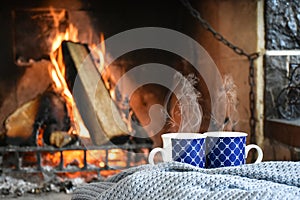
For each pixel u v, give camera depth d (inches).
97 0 94.0
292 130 64.1
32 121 85.4
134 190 28.1
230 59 78.4
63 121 85.5
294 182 29.3
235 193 26.2
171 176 28.3
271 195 25.8
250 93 72.3
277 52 70.9
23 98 92.8
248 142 73.4
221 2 81.5
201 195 26.5
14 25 92.1
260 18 70.9
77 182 80.7
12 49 92.3
